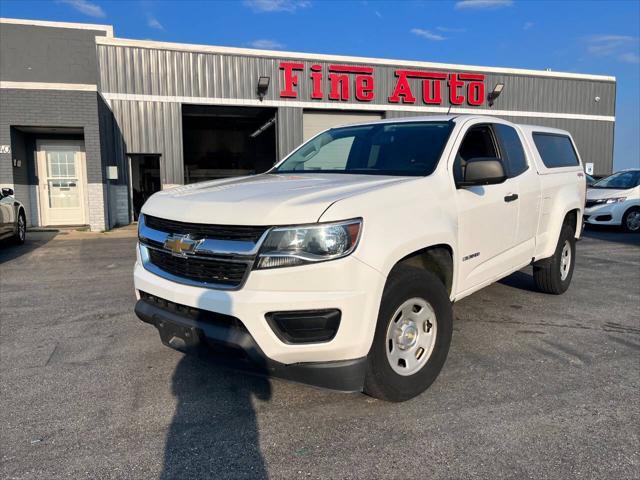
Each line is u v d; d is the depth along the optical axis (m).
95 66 16.52
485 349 4.22
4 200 10.18
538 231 5.09
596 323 4.92
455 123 4.09
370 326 2.80
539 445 2.79
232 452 2.76
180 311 3.08
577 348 4.26
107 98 15.81
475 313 5.23
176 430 2.99
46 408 3.27
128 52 15.90
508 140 4.73
